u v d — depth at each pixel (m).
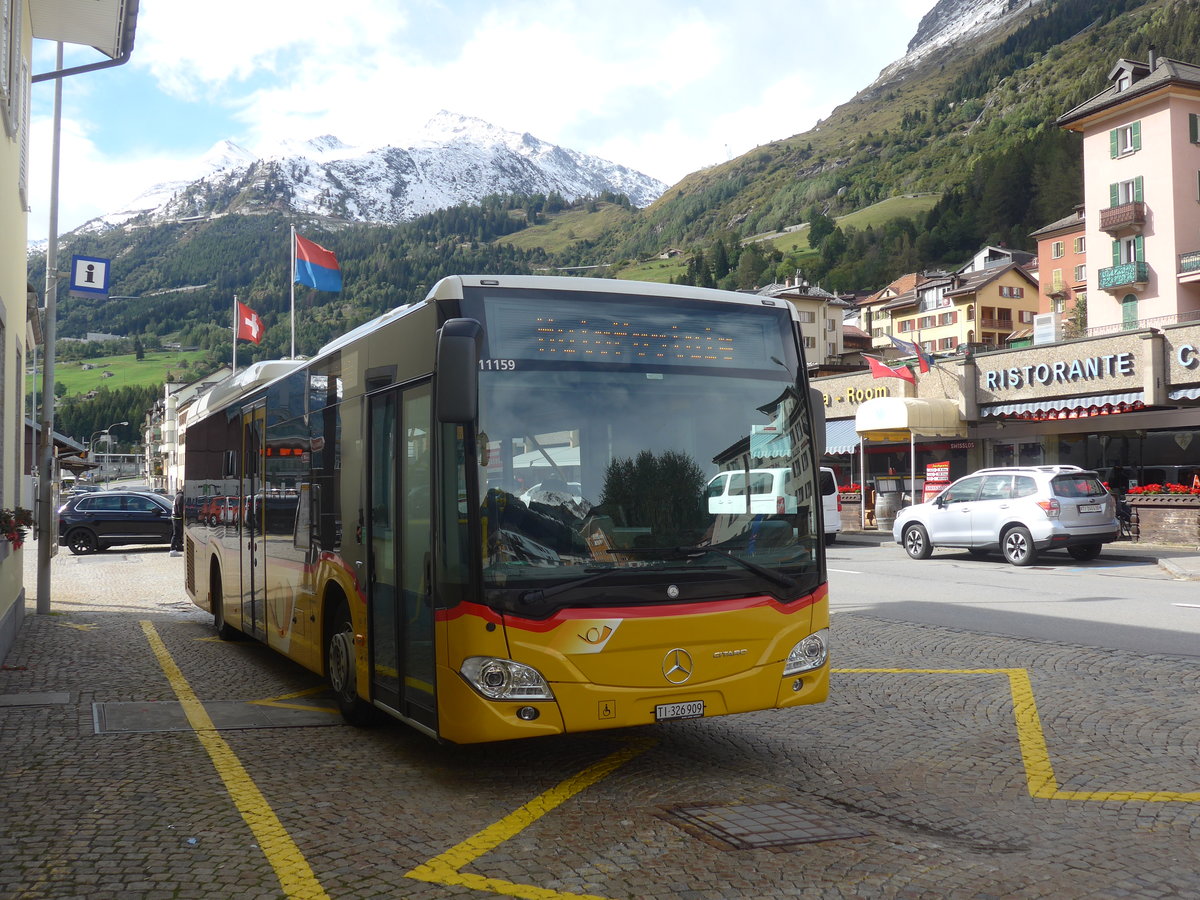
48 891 4.23
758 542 6.08
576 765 6.30
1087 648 9.98
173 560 25.02
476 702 5.44
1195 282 48.72
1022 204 172.88
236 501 10.72
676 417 6.02
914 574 18.05
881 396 34.03
